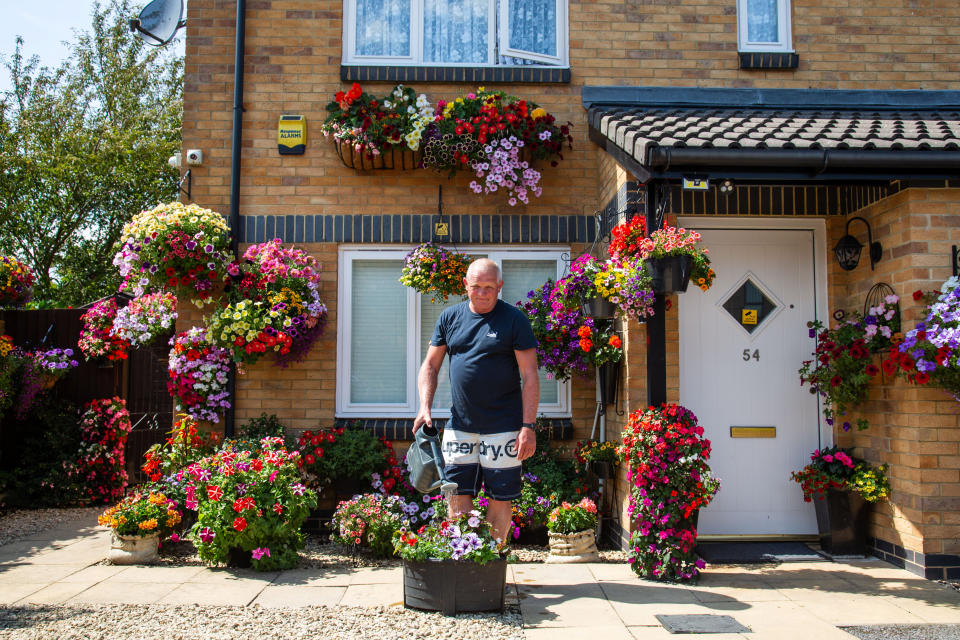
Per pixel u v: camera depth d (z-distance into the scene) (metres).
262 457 5.52
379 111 6.45
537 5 7.11
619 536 5.93
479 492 4.64
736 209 6.14
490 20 7.08
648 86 6.89
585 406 6.59
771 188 6.16
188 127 6.79
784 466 6.30
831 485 5.77
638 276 5.16
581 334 5.84
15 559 5.60
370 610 4.31
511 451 4.43
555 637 3.93
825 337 5.95
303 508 5.42
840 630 4.09
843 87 6.99
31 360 7.87
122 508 5.58
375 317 6.79
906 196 5.37
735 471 6.29
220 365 6.42
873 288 5.80
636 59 6.92
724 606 4.50
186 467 6.11
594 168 6.82
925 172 5.14
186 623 4.06
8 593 4.66
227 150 6.78
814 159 4.99
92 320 8.14
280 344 6.18
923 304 5.27
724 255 6.38
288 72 6.80
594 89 6.83
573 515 5.63
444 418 6.67
